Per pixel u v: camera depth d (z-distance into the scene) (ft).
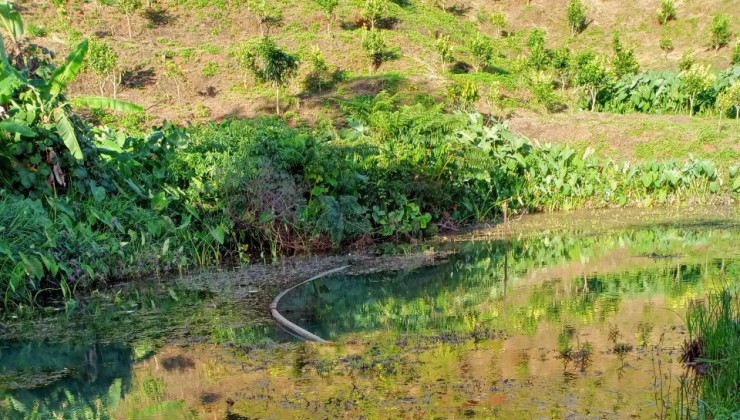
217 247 34.60
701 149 69.05
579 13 136.36
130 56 92.63
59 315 24.48
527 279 28.19
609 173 58.59
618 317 21.24
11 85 30.66
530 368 16.52
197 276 31.14
